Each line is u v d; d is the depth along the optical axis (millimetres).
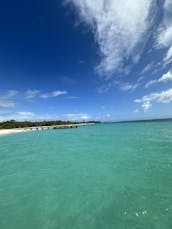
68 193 6031
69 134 34312
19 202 5453
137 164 9492
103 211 4742
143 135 25750
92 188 6395
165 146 15125
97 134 31672
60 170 8859
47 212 4805
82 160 10906
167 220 4211
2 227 4184
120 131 37375
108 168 8938
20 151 15078
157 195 5617
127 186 6453
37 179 7586
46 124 94312
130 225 4078
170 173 7816
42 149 15852
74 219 4426
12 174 8398
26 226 4203
